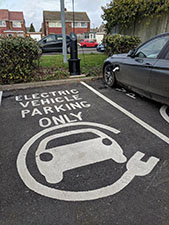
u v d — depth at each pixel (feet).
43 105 12.19
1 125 9.50
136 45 22.50
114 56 15.39
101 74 19.31
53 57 30.55
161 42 10.82
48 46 41.63
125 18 28.37
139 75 11.99
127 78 13.42
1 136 8.48
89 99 13.25
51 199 5.26
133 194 5.41
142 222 4.59
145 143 7.93
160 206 5.01
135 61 12.32
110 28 33.88
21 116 10.54
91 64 23.32
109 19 31.50
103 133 8.71
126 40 21.86
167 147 7.64
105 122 9.81
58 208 4.99
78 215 4.79
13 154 7.22
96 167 6.50
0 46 14.96
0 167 6.50
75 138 8.29
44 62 24.30
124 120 10.03
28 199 5.25
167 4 21.38
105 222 4.60
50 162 6.75
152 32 25.54
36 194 5.42
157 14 23.65
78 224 4.56
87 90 15.30
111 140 8.14
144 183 5.80
